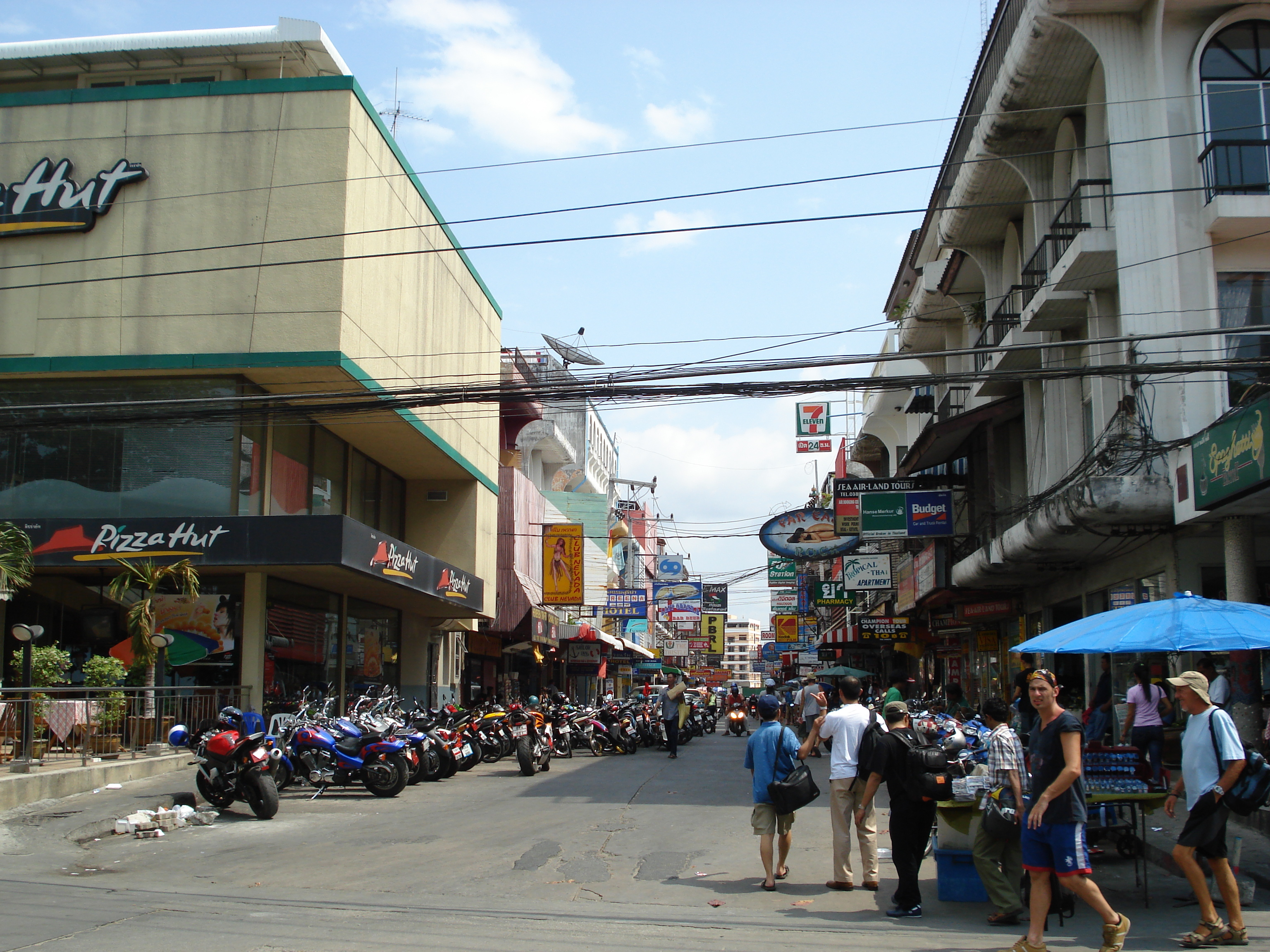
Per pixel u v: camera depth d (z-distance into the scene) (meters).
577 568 34.62
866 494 24.03
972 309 24.77
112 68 23.05
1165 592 15.19
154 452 19.39
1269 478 10.72
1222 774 7.27
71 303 19.69
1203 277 14.09
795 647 60.00
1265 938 7.43
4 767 13.48
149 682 16.52
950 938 7.52
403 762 15.54
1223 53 14.42
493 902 8.62
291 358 19.17
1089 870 6.77
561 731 23.20
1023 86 16.42
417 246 23.98
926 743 8.46
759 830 9.22
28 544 16.23
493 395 14.95
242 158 19.84
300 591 21.58
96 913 8.05
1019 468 22.55
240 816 13.51
